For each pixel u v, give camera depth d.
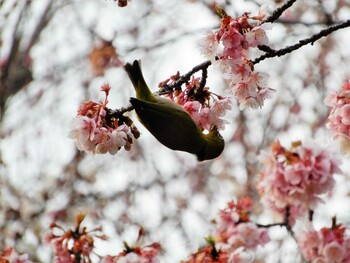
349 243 7.62
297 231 8.27
